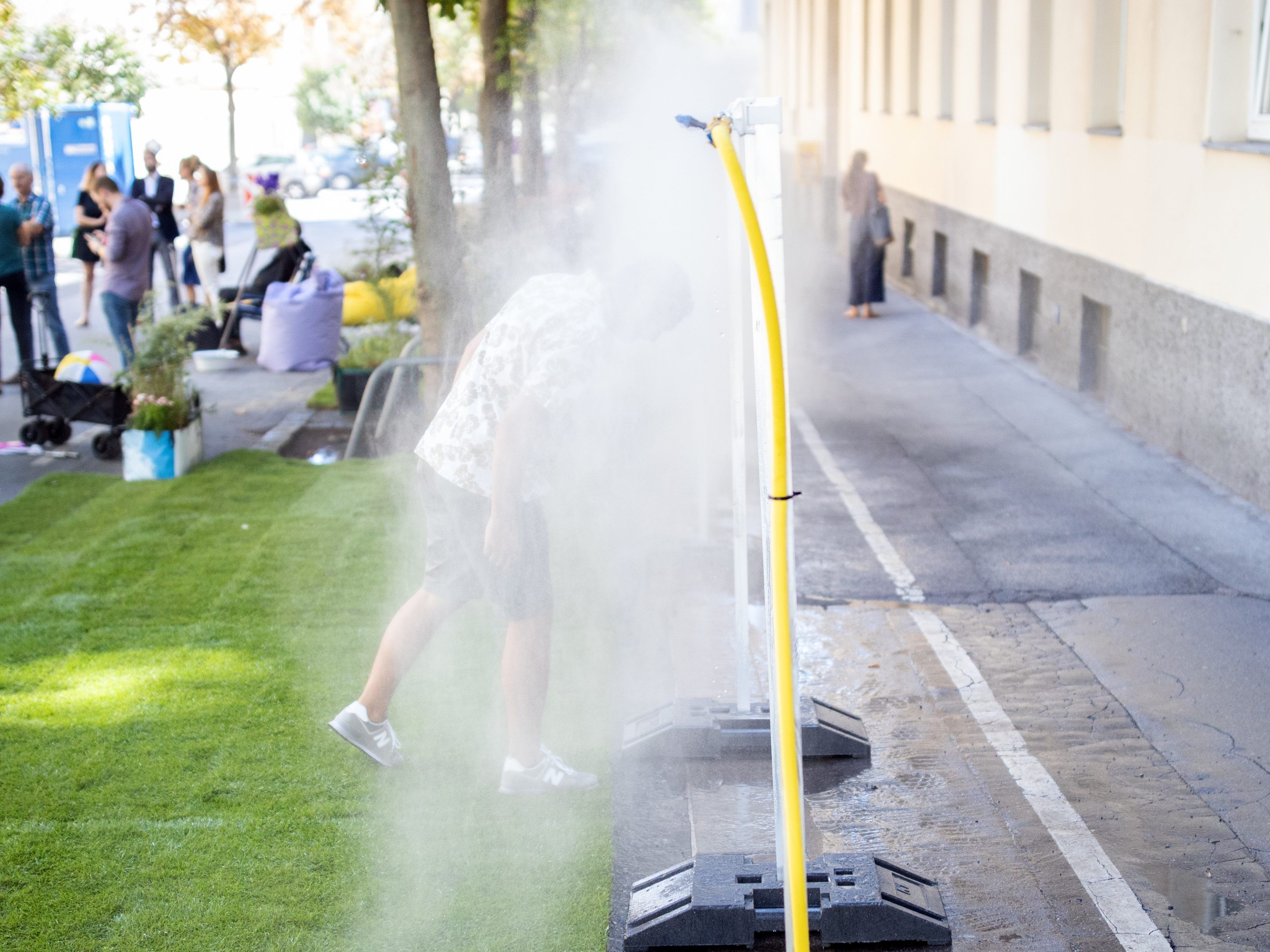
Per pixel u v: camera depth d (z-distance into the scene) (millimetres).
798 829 2699
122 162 27031
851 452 9289
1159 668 5363
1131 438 9562
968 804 4230
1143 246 9602
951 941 3463
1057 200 11719
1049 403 10891
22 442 9695
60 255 24641
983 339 14391
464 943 3422
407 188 9242
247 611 5988
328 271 13250
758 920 3414
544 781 4246
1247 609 6004
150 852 3873
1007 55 13453
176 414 8703
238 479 8594
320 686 5109
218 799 4211
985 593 6344
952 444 9492
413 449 9594
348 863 3818
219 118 36281
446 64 29484
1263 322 7535
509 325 3973
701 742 4441
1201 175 8523
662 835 4016
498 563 3924
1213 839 4012
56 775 4363
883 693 5160
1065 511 7699
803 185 28109
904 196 18953
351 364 10648
